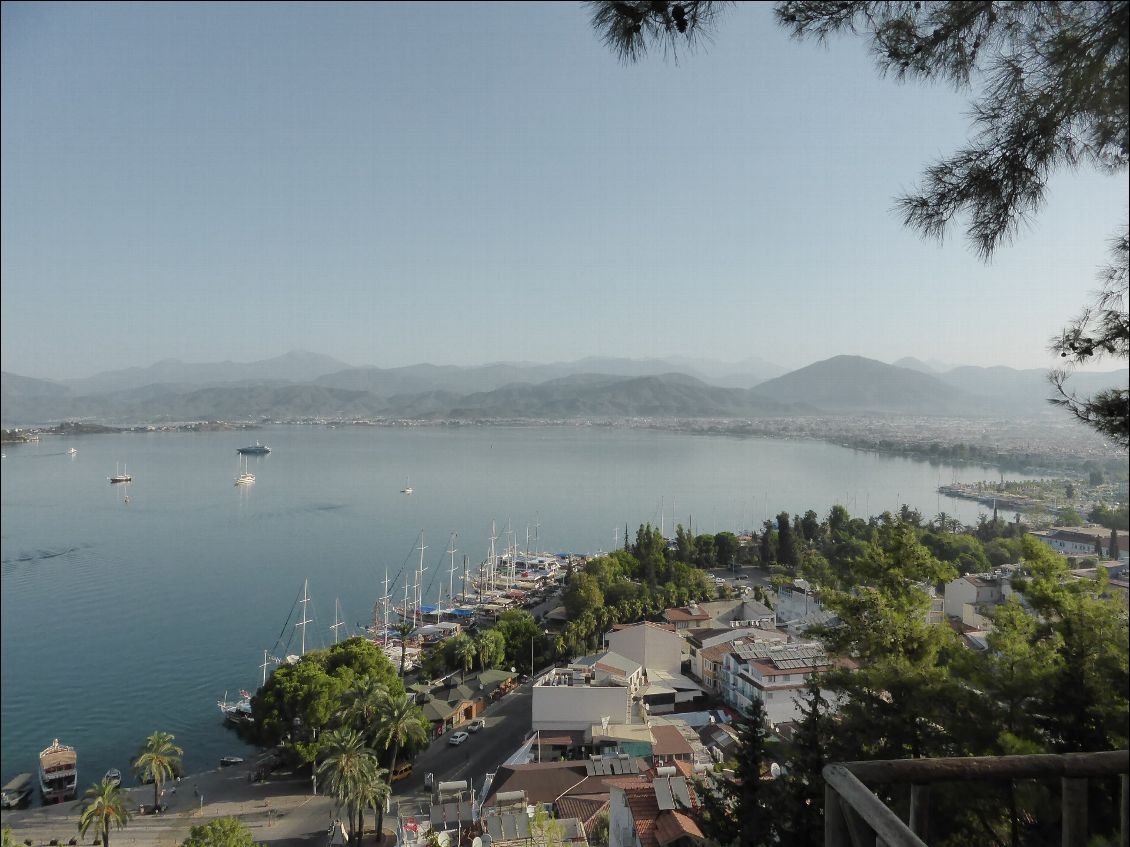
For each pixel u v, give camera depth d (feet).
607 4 18.76
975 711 38.78
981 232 22.63
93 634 259.39
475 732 170.60
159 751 144.66
